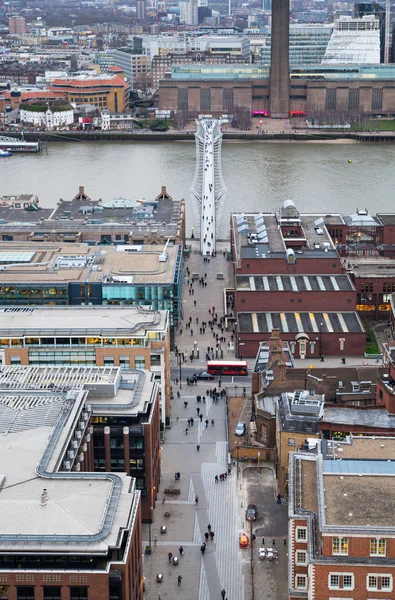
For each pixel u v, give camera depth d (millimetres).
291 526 167500
